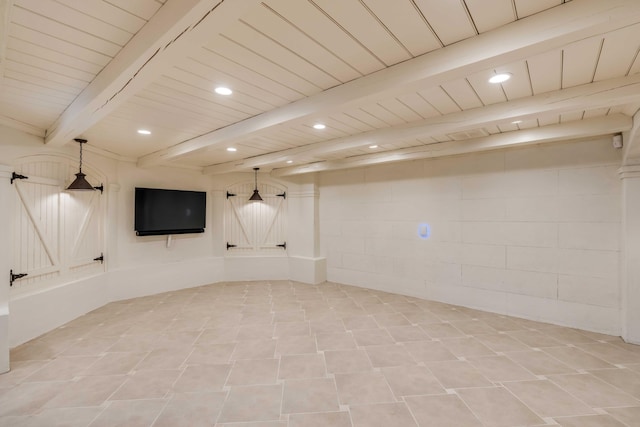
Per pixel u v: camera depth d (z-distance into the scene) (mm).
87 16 1475
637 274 3139
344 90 2215
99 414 2076
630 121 2814
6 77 2141
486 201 4219
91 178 4277
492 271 4168
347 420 2025
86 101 2283
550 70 1998
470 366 2721
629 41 1628
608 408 2139
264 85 2250
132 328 3602
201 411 2113
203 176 5918
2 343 2594
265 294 5086
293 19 1487
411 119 3061
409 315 4043
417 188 4871
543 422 1998
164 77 2125
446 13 1449
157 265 5184
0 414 2066
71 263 3930
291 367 2709
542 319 3791
